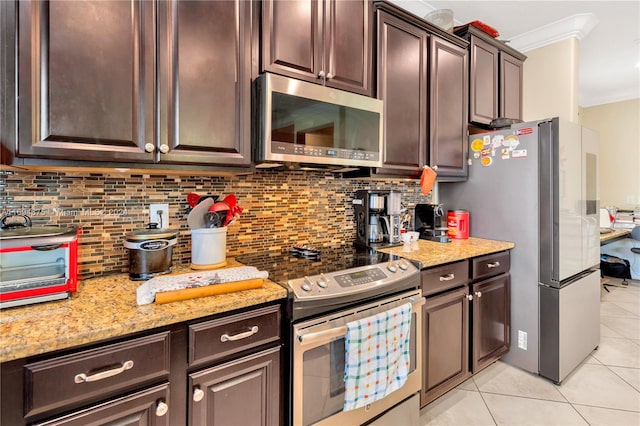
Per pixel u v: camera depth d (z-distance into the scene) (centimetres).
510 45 302
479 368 199
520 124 214
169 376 95
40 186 121
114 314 92
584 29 268
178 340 97
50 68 96
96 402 85
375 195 205
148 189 144
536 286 209
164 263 131
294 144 138
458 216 231
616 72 386
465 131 231
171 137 116
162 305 99
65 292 104
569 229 205
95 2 102
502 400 188
